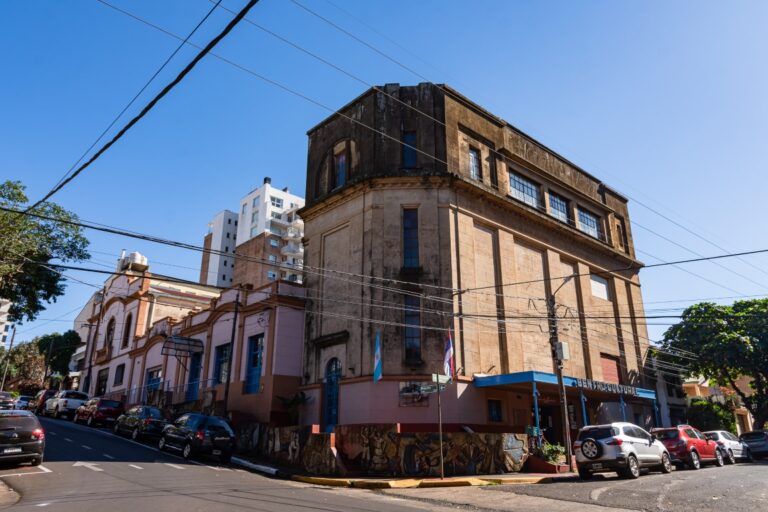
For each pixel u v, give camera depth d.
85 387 48.09
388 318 23.95
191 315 36.44
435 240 25.06
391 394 22.59
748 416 52.22
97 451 20.38
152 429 25.11
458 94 28.47
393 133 27.09
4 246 29.91
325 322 26.73
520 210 29.05
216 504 10.98
